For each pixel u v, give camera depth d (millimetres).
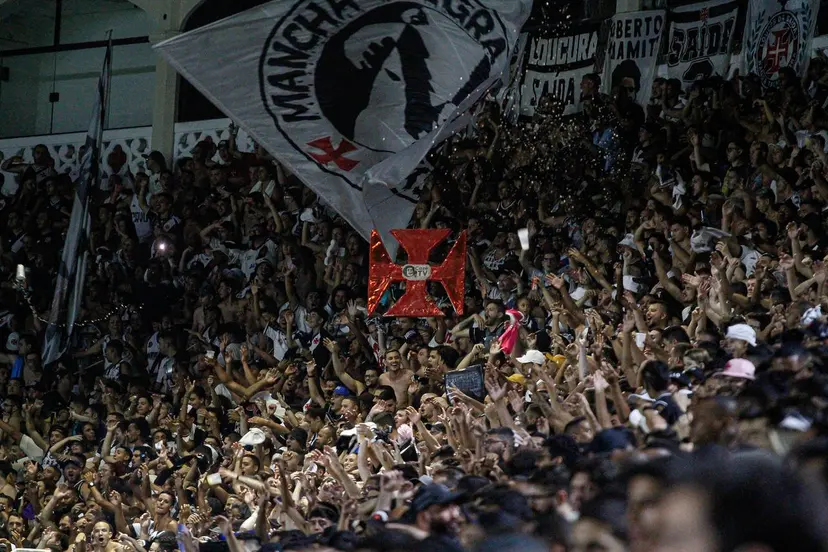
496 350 19141
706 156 24766
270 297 29156
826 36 26125
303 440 22266
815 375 9383
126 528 23594
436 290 25641
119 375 30281
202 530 19797
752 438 7992
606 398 14461
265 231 30719
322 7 20047
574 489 8312
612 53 28688
